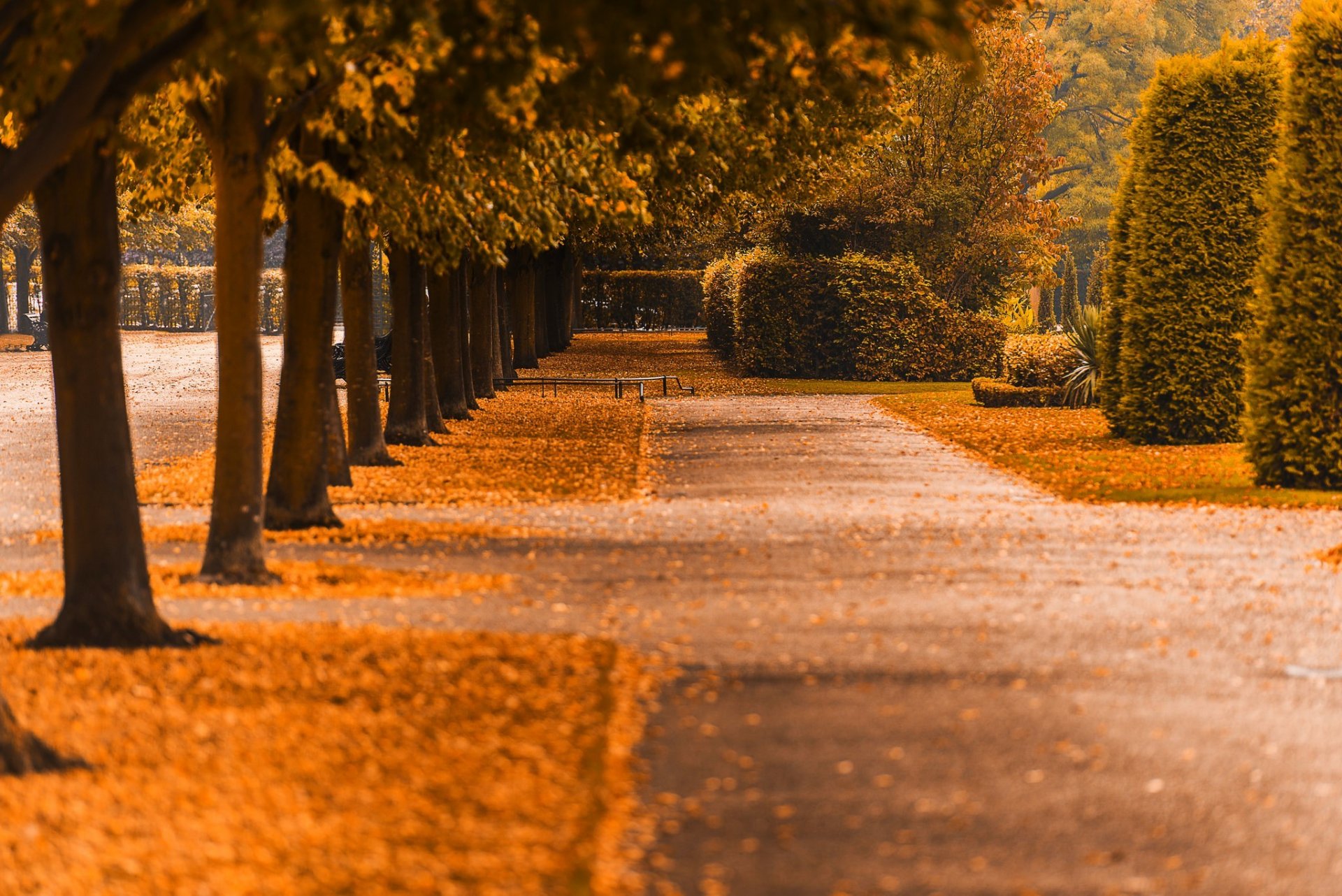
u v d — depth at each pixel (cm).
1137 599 1686
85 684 1315
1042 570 1886
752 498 2652
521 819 941
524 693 1252
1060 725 1163
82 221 1437
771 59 1336
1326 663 1382
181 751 1107
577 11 995
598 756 1070
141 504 2600
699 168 2792
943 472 3064
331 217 2283
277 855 877
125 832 930
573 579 1841
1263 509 2527
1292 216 2848
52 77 1320
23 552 2128
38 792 1013
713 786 1016
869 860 878
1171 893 831
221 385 1838
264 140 1819
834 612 1612
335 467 2761
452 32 1133
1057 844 905
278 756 1083
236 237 1812
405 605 1673
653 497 2677
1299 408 2789
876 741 1122
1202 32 12556
